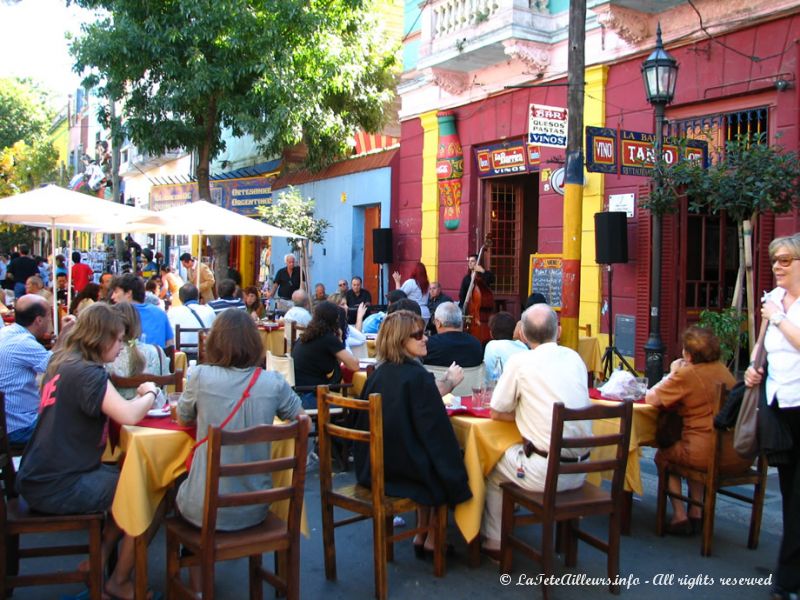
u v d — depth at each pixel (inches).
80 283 656.4
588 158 309.7
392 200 557.3
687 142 317.1
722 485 181.6
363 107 645.9
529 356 166.1
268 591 161.0
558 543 184.5
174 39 548.1
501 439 170.2
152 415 165.0
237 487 140.9
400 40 680.4
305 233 597.3
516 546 163.0
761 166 257.1
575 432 164.2
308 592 159.3
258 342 149.6
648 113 366.9
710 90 338.3
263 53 557.0
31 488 141.8
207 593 129.9
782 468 155.9
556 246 419.2
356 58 618.2
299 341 257.8
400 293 361.1
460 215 492.1
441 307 226.4
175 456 150.8
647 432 195.3
